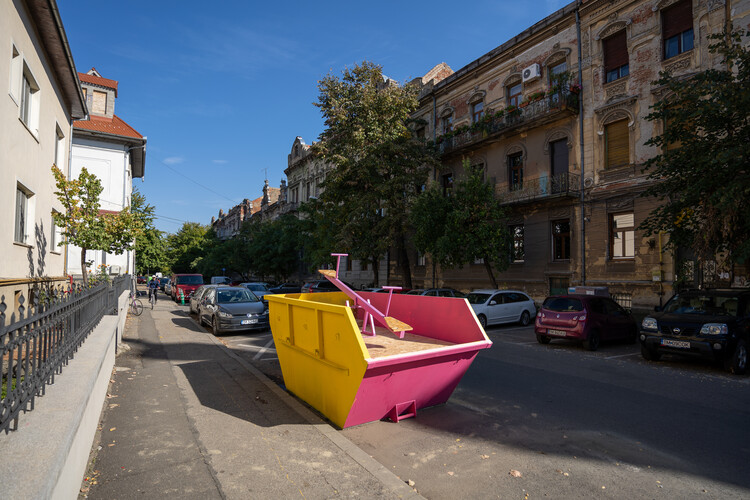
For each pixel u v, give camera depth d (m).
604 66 17.80
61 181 12.37
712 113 10.34
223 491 3.28
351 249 22.66
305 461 3.82
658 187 11.91
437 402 5.62
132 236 15.72
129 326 13.60
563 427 5.15
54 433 2.62
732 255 10.55
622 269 16.64
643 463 4.18
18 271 10.12
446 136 23.91
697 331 8.71
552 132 19.48
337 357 4.71
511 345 11.86
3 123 8.77
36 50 10.96
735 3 14.02
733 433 5.03
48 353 3.41
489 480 3.77
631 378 7.90
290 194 49.09
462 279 23.86
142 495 3.20
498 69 22.42
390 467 4.00
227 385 6.49
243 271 47.91
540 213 19.72
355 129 21.81
